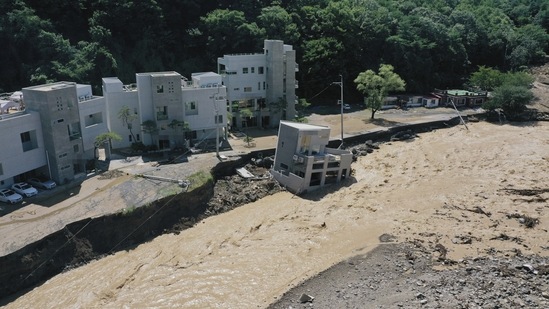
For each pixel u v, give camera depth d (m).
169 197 51.94
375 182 63.47
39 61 82.25
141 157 65.00
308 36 109.19
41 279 42.34
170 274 43.31
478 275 40.69
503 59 134.62
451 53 120.12
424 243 47.16
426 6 147.75
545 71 127.69
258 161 66.62
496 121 93.38
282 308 37.34
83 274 43.31
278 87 81.69
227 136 74.62
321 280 41.12
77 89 61.44
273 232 50.69
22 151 52.38
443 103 103.50
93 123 62.62
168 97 66.25
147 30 96.94
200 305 38.81
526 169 66.31
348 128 82.62
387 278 40.91
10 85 81.06
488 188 60.41
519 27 153.00
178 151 67.38
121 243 47.81
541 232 49.22
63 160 55.16
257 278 42.38
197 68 99.88
